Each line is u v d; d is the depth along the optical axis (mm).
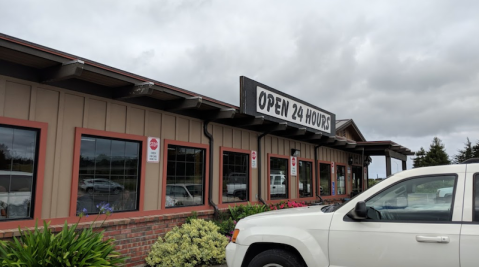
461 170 3766
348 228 3969
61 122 5992
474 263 3379
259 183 10461
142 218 7016
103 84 6473
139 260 6957
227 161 9570
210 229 7500
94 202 6449
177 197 8055
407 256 3641
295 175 12469
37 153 5684
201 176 8742
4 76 5324
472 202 3586
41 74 5660
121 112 6953
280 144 11820
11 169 5418
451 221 3600
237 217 8742
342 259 3936
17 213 5457
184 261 6855
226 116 8281
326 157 15188
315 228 4148
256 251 4617
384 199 4000
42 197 5660
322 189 14672
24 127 5547
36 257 4496
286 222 4363
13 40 4680
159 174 7613
